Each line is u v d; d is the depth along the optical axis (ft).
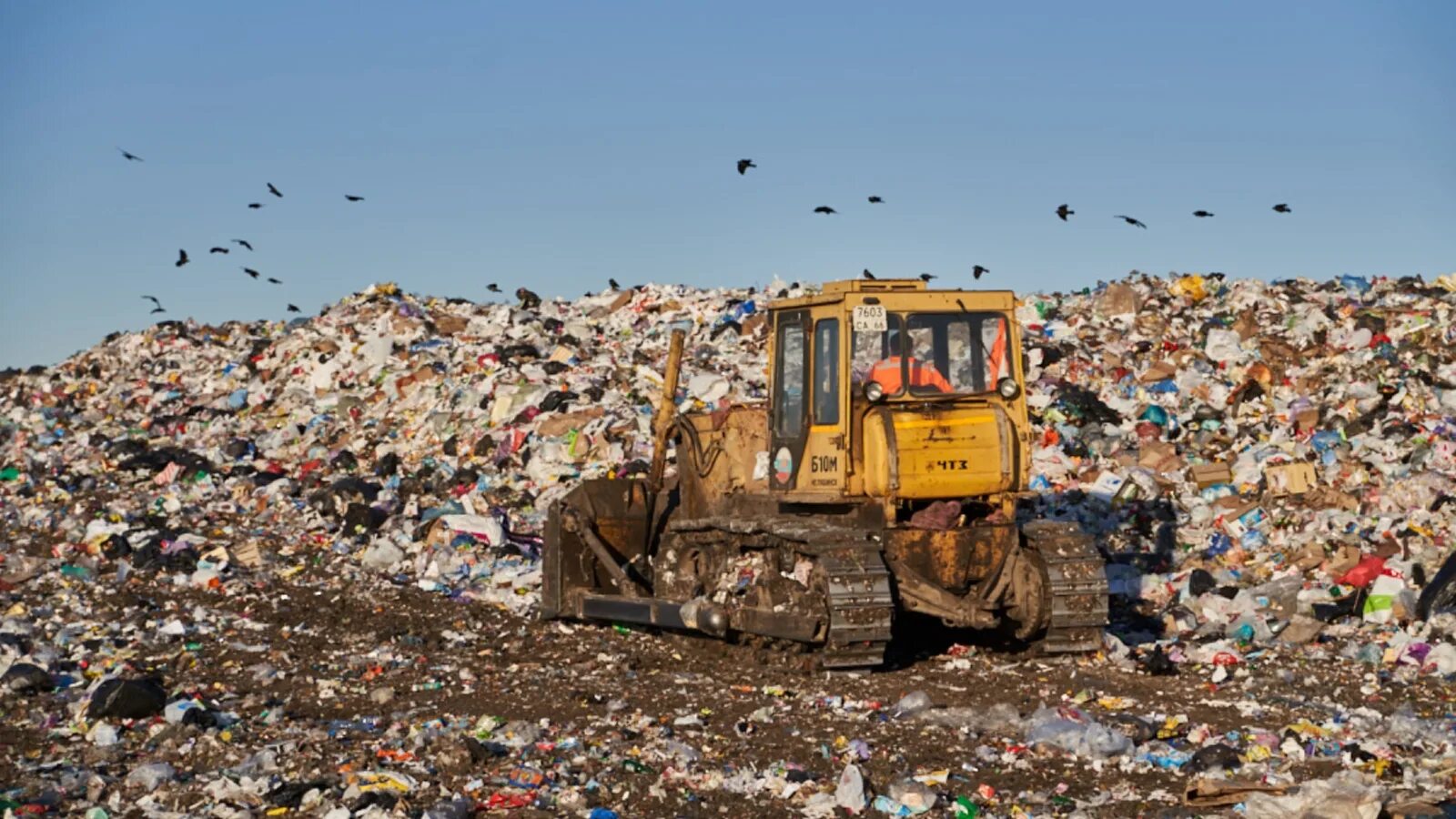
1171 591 49.11
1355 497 55.21
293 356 87.10
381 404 77.20
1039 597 39.29
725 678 38.75
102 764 29.63
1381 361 67.41
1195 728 31.71
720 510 45.06
